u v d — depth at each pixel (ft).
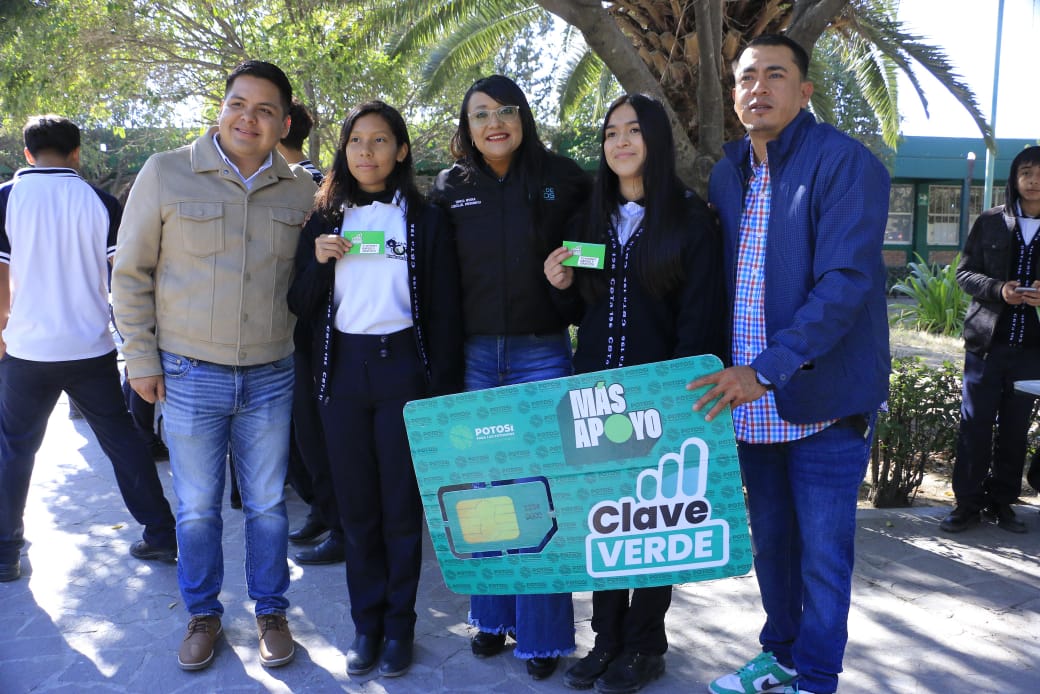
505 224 9.23
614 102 8.52
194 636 9.90
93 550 13.39
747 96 8.00
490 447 8.18
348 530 9.73
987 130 30.30
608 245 8.68
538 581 8.37
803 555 8.41
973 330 13.85
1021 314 13.38
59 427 21.72
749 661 9.78
